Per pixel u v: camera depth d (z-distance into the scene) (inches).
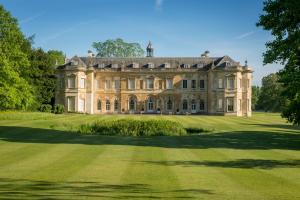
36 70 2950.3
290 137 1241.4
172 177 575.2
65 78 3326.8
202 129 1471.5
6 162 705.0
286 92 1093.8
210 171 625.9
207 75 3440.0
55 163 696.4
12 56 1915.6
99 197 455.2
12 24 1964.8
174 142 1066.1
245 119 2405.3
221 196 466.0
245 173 610.9
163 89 3491.6
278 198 458.3
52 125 1557.6
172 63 3513.8
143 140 1112.8
